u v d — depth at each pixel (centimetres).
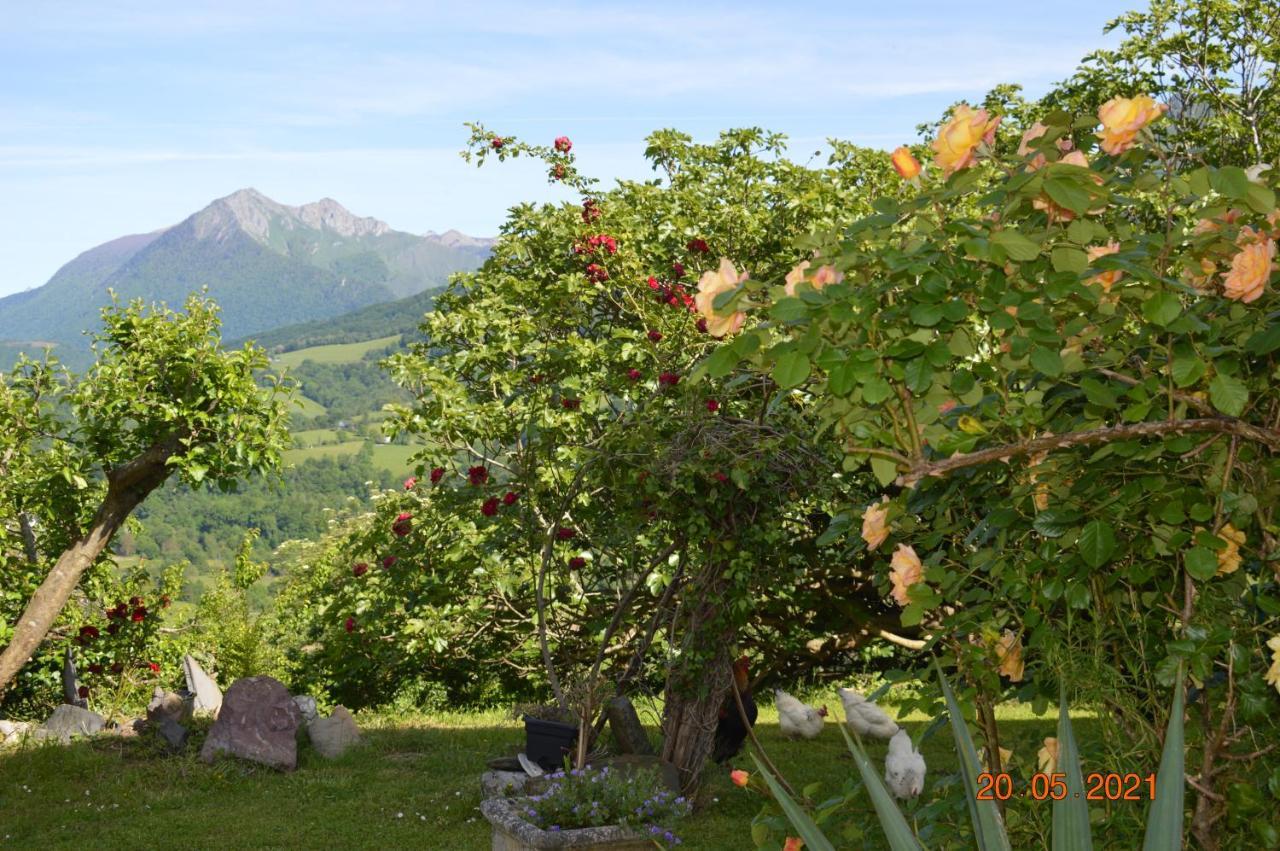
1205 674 247
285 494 7388
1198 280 290
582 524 1072
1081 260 268
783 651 1312
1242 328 283
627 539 960
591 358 1050
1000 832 244
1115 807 272
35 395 1149
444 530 1241
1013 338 258
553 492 988
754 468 751
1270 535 290
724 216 1177
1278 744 256
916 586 313
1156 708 280
